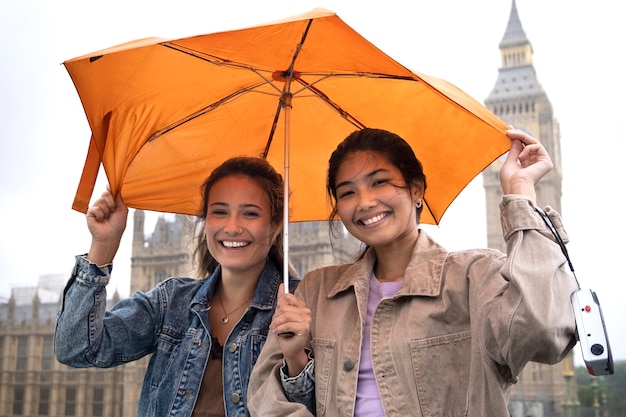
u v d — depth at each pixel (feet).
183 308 10.25
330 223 9.55
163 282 10.61
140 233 223.51
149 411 9.68
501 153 8.32
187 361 9.64
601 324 5.78
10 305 234.58
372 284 8.10
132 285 219.00
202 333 9.82
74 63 7.27
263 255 9.82
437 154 9.10
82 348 9.32
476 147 8.66
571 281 6.44
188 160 10.17
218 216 9.70
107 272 9.34
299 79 8.75
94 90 7.76
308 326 7.52
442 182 9.21
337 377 7.39
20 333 230.48
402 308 7.42
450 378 7.00
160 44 7.29
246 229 9.57
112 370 218.38
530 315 6.03
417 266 7.60
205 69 8.52
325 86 9.13
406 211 7.95
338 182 8.12
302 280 8.79
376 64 7.43
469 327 7.16
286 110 8.84
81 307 9.18
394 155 7.97
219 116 9.80
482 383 6.70
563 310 6.18
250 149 10.44
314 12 6.49
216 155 10.32
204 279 10.72
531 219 6.67
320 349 7.72
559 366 231.50
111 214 9.38
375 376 7.13
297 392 7.58
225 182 9.71
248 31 6.81
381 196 7.84
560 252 6.56
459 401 6.94
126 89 8.11
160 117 8.93
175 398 9.46
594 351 5.72
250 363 9.43
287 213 8.58
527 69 301.22
